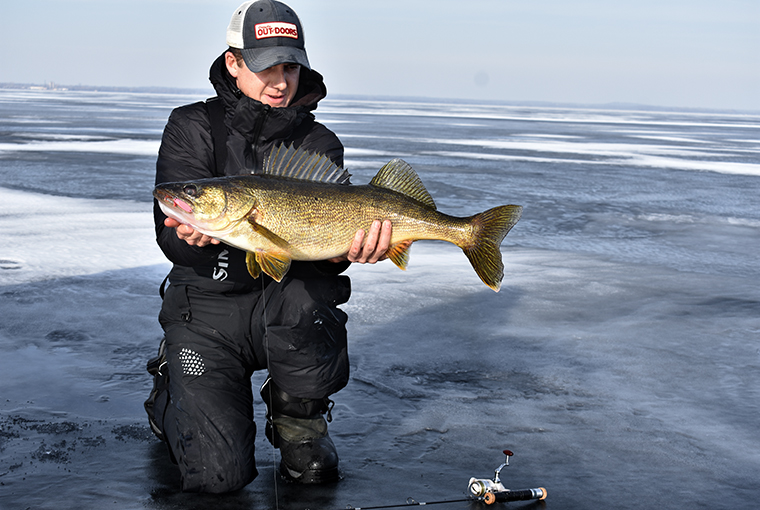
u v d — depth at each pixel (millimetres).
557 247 9117
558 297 6625
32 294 6105
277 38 3213
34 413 3842
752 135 56781
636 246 9328
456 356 4984
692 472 3387
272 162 3088
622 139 42281
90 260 7398
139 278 6793
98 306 5867
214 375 3184
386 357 4922
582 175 18469
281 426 3320
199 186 2836
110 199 11594
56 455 3379
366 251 3139
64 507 2920
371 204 3104
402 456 3512
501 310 6141
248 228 2908
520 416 4016
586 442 3699
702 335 5586
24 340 5004
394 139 32844
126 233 8805
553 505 3057
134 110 63281
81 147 22000
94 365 4594
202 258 3117
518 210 3197
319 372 3262
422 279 7176
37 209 10336
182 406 3098
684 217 11922
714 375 4730
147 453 3455
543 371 4742
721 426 3936
